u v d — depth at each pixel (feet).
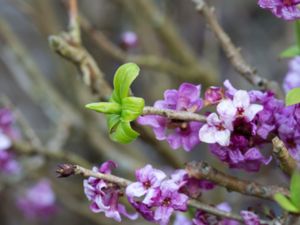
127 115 1.02
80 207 2.53
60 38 1.49
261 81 1.31
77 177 2.66
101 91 1.50
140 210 1.02
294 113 1.04
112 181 1.03
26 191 2.58
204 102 1.06
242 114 1.02
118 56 1.98
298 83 1.34
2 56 2.70
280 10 1.03
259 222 1.05
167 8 2.70
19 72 2.49
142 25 2.49
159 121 1.08
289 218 1.00
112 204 1.03
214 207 1.09
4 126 1.90
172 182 1.02
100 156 2.74
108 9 2.79
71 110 2.46
